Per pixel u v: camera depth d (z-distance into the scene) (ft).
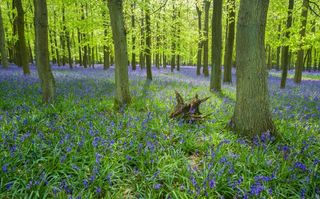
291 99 37.52
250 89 19.63
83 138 16.90
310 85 61.62
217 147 16.96
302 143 18.40
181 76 75.72
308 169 14.43
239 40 19.77
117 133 18.94
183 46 84.99
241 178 13.55
